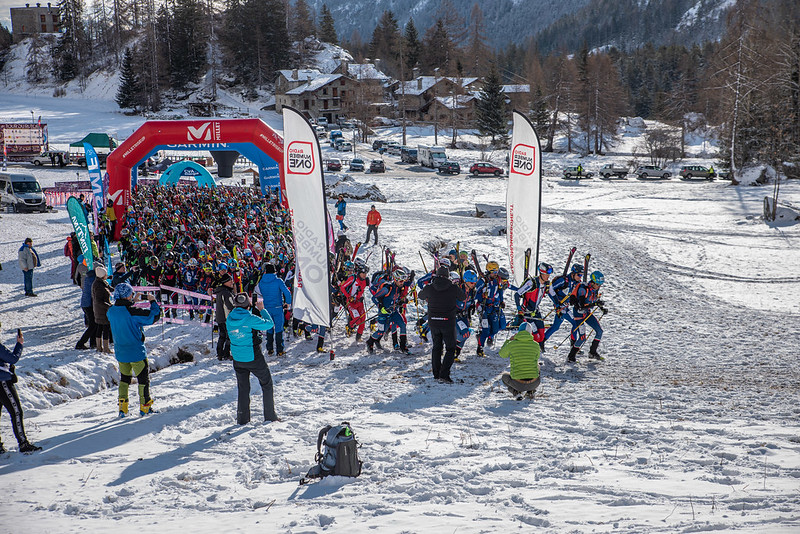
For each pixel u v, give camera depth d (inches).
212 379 413.7
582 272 459.5
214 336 531.2
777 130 2127.2
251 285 569.0
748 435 276.2
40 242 1032.8
